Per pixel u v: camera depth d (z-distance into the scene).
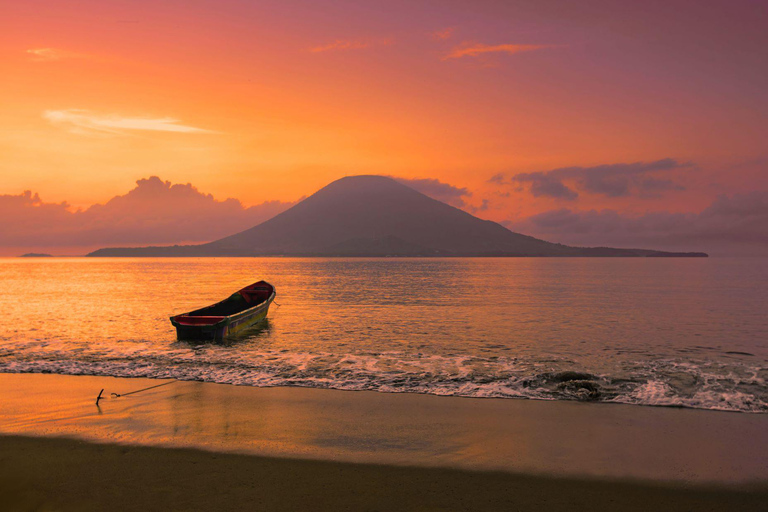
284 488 7.98
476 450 9.64
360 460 9.12
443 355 20.62
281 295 57.28
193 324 23.48
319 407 12.44
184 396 13.39
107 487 8.00
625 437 10.40
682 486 8.20
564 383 14.65
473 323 32.22
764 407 12.55
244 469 8.70
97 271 156.25
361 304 45.94
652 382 15.21
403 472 8.62
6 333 26.34
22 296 55.91
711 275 116.94
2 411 11.95
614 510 7.44
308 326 30.30
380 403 12.82
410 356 20.20
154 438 10.18
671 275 118.25
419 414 11.91
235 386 14.50
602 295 57.50
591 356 20.81
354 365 18.00
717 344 24.47
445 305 44.97
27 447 9.66
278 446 9.78
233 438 10.21
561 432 10.70
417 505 7.47
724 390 14.25
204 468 8.73
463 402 12.95
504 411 12.18
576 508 7.47
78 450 9.52
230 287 74.75
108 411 11.99
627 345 23.95
